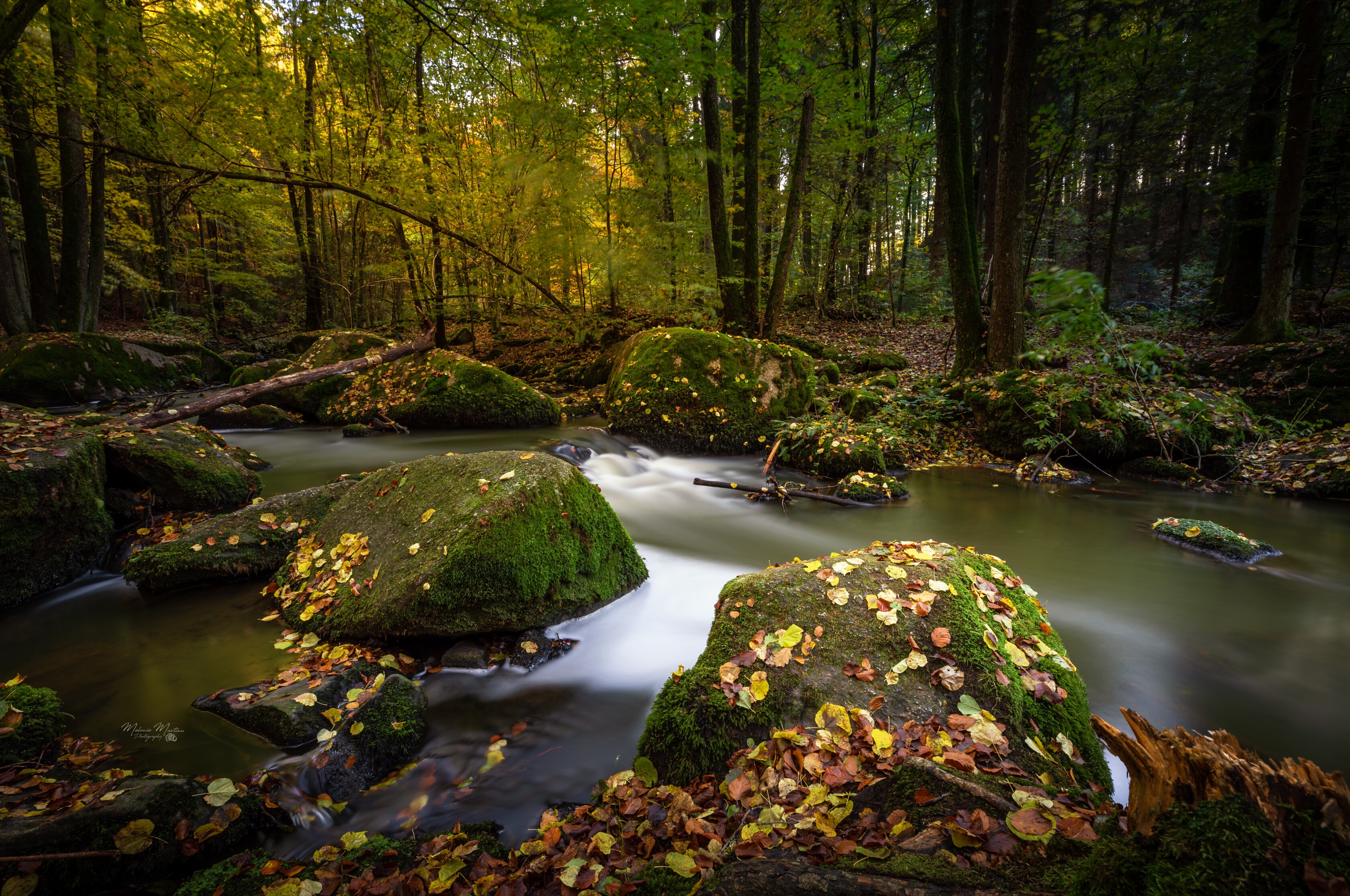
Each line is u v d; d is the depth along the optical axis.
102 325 19.91
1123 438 7.47
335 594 3.65
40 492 4.12
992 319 9.50
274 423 10.03
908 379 11.62
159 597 4.01
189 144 6.44
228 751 2.52
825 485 7.24
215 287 23.08
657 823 1.94
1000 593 2.79
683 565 4.79
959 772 1.83
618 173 11.61
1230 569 4.62
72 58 6.41
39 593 4.06
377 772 2.48
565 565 3.64
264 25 6.16
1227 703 2.91
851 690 2.22
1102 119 15.61
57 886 1.80
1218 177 12.43
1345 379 7.93
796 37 15.91
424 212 8.63
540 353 15.38
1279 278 9.73
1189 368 9.51
